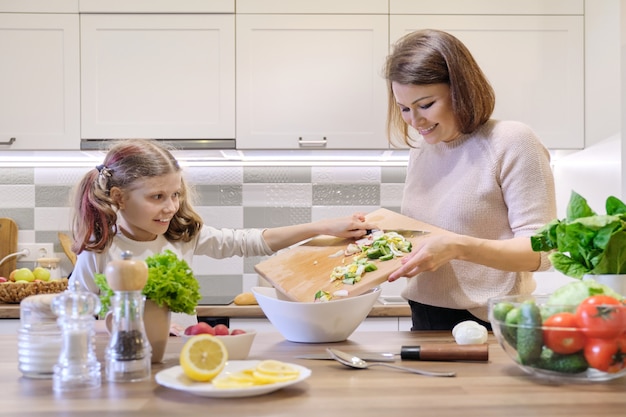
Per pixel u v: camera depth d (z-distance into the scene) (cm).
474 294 170
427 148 183
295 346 142
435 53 162
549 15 286
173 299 122
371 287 149
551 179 163
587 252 131
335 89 285
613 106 267
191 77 284
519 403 93
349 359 120
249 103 285
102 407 93
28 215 317
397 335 156
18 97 282
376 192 321
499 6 286
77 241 180
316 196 321
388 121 187
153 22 283
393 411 89
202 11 283
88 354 106
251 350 137
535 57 286
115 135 283
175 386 97
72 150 283
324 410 90
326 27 284
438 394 98
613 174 268
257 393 98
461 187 170
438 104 164
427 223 175
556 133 287
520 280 170
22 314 116
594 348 101
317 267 163
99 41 282
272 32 285
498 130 166
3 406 94
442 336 153
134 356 109
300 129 285
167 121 284
